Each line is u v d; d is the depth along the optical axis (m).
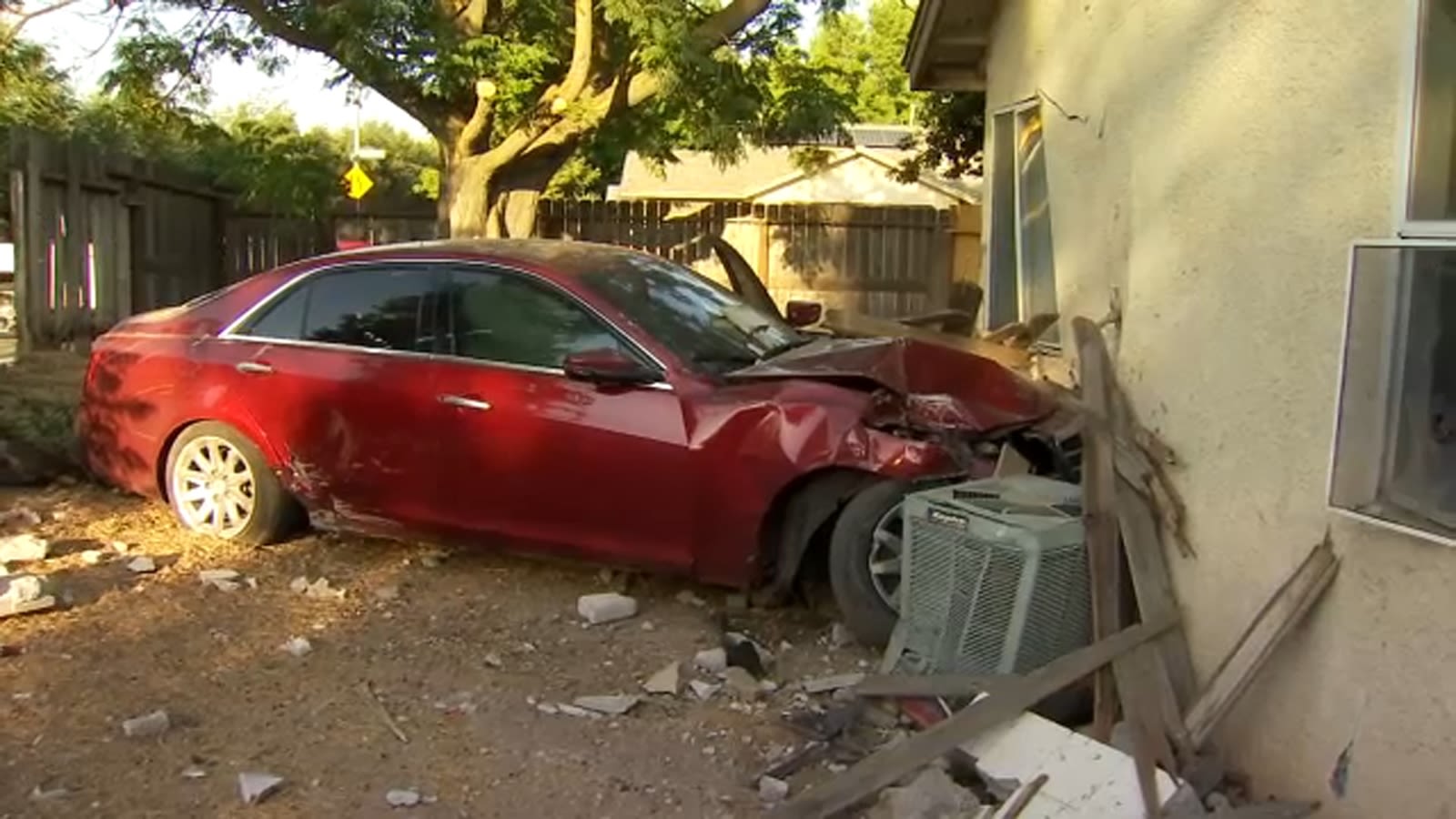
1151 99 4.73
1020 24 8.49
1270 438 4.09
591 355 5.94
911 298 18.14
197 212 17.84
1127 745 4.17
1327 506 3.81
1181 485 4.53
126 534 7.15
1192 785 3.96
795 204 18.03
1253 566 4.16
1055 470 5.74
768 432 5.66
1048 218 8.07
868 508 5.54
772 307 9.33
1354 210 3.75
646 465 5.85
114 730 4.73
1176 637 4.46
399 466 6.40
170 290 17.03
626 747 4.73
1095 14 6.24
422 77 13.70
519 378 6.16
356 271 6.73
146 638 5.62
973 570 4.84
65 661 5.33
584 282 6.25
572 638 5.77
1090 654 4.36
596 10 13.79
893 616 5.52
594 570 6.64
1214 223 4.36
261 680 5.23
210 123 15.92
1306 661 3.90
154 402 7.07
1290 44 3.99
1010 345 7.04
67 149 14.15
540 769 4.54
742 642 5.50
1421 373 3.51
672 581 6.49
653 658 5.57
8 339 14.35
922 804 4.02
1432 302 3.49
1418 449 3.52
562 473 6.02
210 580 6.36
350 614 6.00
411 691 5.17
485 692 5.18
